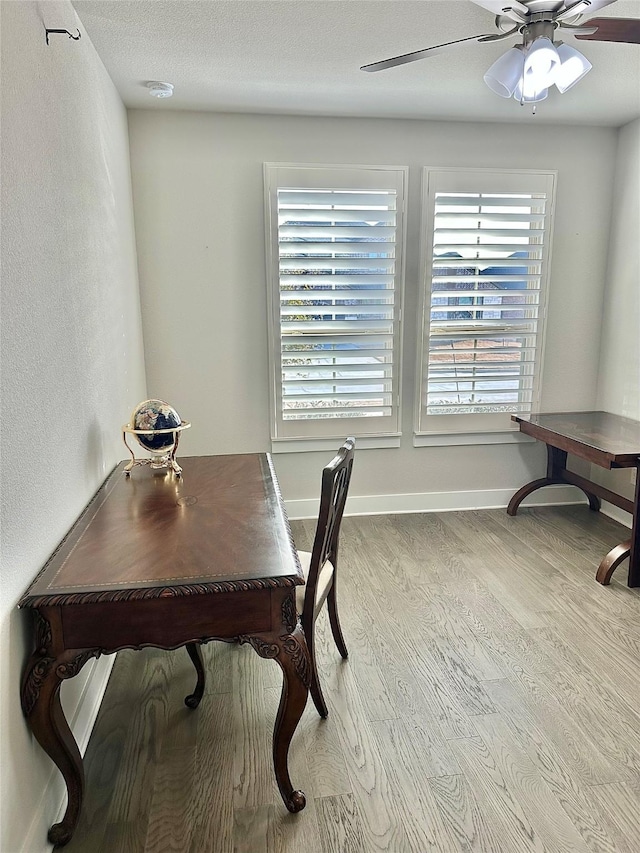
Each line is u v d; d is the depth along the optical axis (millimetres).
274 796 1704
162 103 3213
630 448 2959
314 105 3285
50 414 1696
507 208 3783
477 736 1941
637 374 3736
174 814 1643
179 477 2322
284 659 1519
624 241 3801
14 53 1488
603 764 1818
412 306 3812
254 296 3627
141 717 2051
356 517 3990
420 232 3705
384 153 3596
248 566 1516
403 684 2213
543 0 1816
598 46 2533
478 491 4152
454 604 2807
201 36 2395
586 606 2781
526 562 3270
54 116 1839
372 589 2959
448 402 3943
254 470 2412
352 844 1547
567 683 2217
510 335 3891
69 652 1437
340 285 3660
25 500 1475
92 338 2248
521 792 1713
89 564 1535
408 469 4035
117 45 2453
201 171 3439
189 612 1464
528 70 2006
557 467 3969
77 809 1541
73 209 2035
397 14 2236
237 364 3693
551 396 4102
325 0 2125
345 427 3854
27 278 1538
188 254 3520
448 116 3521
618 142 3809
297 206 3529
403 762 1827
